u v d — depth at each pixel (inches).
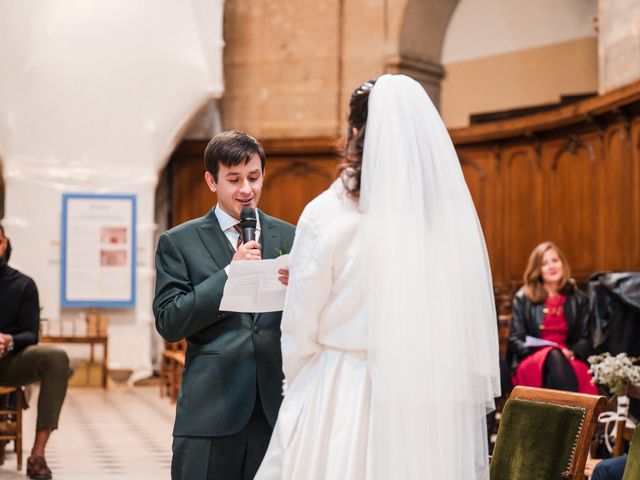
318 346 100.9
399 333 94.2
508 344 287.1
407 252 95.7
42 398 247.6
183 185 586.6
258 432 124.6
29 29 514.9
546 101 537.3
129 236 522.0
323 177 573.6
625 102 413.4
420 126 101.2
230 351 124.3
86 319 504.7
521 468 125.3
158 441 326.6
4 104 511.2
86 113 522.0
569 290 288.5
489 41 561.0
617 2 427.8
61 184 518.9
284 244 133.7
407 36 560.4
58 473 262.7
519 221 516.1
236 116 584.1
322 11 571.5
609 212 450.0
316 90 572.1
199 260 129.2
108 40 524.7
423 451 94.0
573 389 268.2
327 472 95.6
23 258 515.2
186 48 533.0
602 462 140.9
